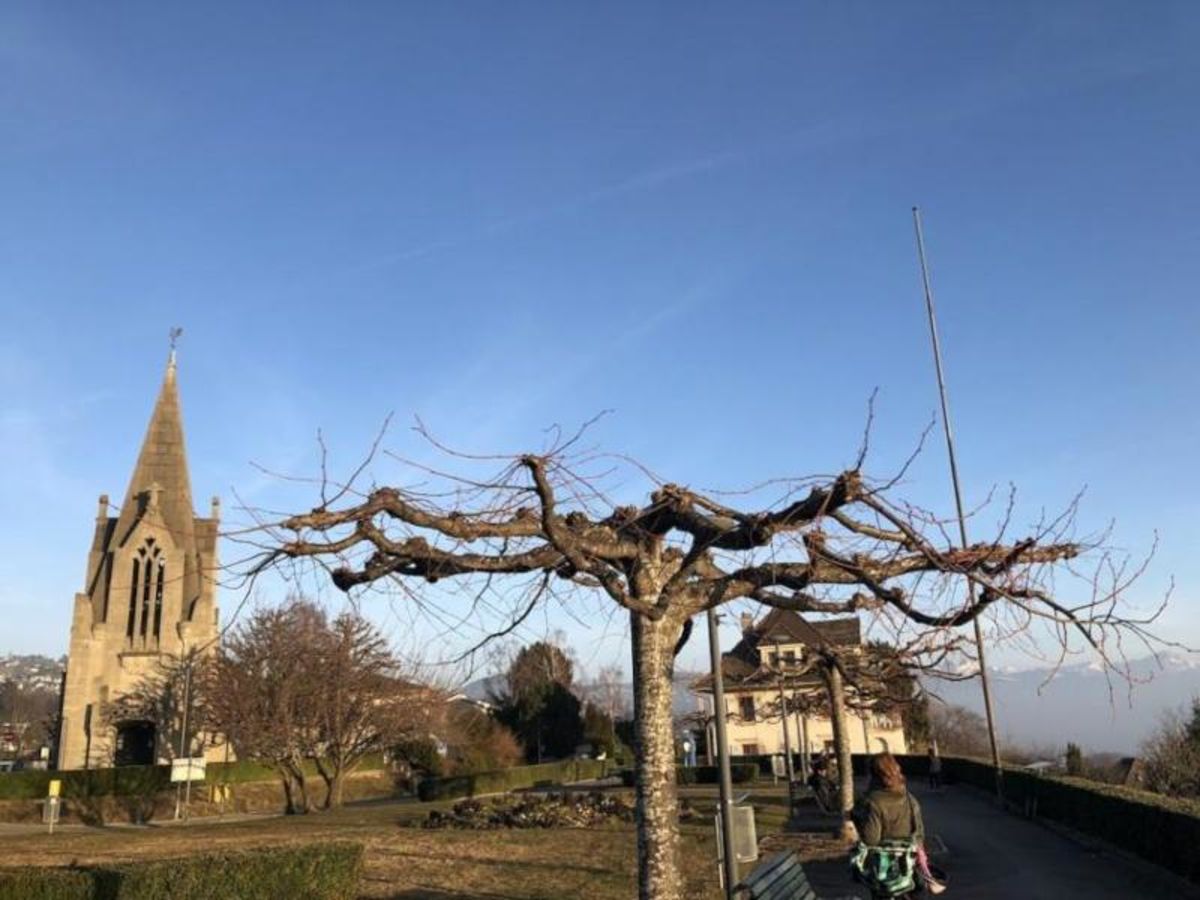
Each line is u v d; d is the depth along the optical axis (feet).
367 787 208.13
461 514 27.17
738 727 229.66
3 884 41.06
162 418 222.07
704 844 66.08
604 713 270.46
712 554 30.12
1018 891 48.34
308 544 25.79
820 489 26.00
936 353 89.56
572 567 29.73
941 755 172.14
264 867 45.96
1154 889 47.32
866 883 25.99
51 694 451.53
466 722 222.07
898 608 28.27
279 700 144.05
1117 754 140.26
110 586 206.18
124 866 43.32
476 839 72.95
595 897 47.34
